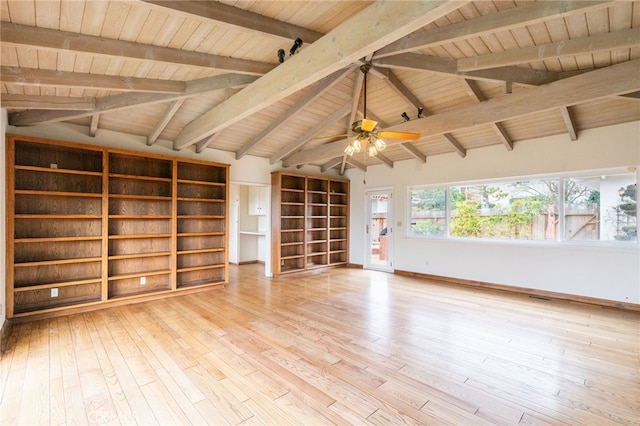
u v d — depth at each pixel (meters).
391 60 3.58
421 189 6.81
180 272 5.32
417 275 6.69
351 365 2.74
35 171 3.97
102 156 4.34
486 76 3.58
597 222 4.70
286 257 6.69
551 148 4.99
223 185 5.59
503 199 5.65
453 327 3.67
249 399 2.23
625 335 3.43
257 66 3.34
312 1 2.52
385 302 4.70
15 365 2.69
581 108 4.31
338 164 7.56
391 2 1.95
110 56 2.52
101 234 4.36
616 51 3.14
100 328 3.56
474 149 5.85
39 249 3.98
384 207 7.43
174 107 3.88
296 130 5.74
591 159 4.62
